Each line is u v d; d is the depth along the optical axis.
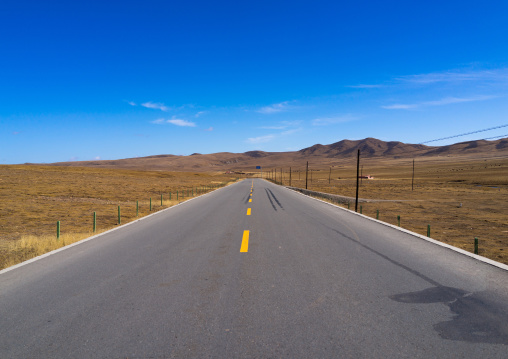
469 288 4.83
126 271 5.96
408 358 2.94
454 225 18.31
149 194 37.84
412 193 49.88
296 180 117.81
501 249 11.41
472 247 11.82
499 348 3.12
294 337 3.36
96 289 4.96
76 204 24.56
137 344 3.26
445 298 4.43
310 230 10.65
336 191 56.50
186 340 3.33
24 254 8.55
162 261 6.70
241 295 4.63
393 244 8.27
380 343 3.22
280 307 4.17
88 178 70.56
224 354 3.04
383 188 64.75
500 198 39.81
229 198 27.41
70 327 3.66
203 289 4.92
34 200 26.50
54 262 6.67
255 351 3.09
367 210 26.30
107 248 8.04
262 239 9.11
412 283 5.09
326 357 2.97
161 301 4.43
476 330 3.49
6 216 17.48
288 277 5.48
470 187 65.31
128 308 4.19
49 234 12.32
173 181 87.69
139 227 11.56
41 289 4.98
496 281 5.14
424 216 22.69
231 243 8.58
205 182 90.62
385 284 5.05
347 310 4.05
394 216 22.53
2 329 3.64
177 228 11.29
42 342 3.33
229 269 6.04
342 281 5.23
